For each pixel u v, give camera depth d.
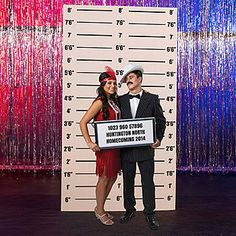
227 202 3.77
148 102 2.96
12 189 4.24
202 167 5.25
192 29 5.15
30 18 5.11
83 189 3.30
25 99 5.18
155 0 5.06
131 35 3.24
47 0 5.09
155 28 3.25
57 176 4.92
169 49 3.26
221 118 5.22
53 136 5.20
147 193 2.94
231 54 5.18
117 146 2.88
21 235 2.83
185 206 3.58
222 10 5.15
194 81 5.19
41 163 5.22
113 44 3.24
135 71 2.97
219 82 5.20
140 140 2.89
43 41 5.13
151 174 2.95
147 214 2.96
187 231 2.93
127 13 3.24
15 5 5.10
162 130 2.98
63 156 3.27
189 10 5.14
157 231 2.92
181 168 5.23
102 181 3.02
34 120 5.19
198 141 5.23
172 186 3.35
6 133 5.20
